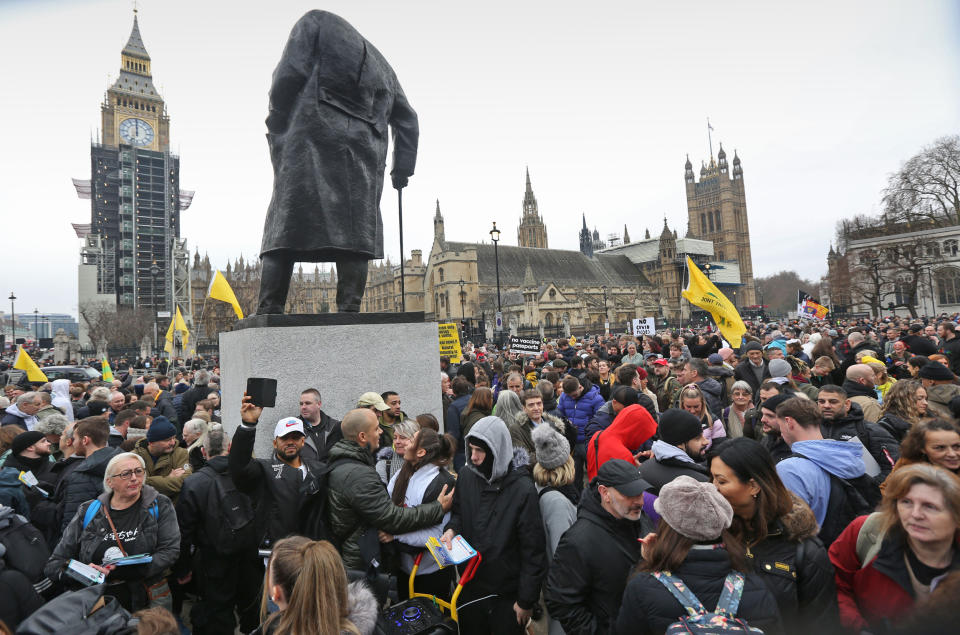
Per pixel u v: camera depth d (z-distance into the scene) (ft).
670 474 13.20
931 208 211.82
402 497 15.44
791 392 20.03
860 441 15.17
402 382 23.88
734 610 8.10
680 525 8.63
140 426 21.58
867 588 9.19
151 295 372.17
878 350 35.24
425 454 15.44
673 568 8.65
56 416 22.75
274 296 23.62
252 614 16.74
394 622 11.97
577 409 27.07
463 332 148.66
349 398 22.61
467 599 13.70
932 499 8.20
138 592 14.29
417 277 361.92
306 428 19.45
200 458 18.21
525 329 262.47
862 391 21.99
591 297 371.76
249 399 14.37
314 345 22.02
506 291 341.41
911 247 190.90
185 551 17.29
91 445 17.48
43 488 17.83
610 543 10.99
